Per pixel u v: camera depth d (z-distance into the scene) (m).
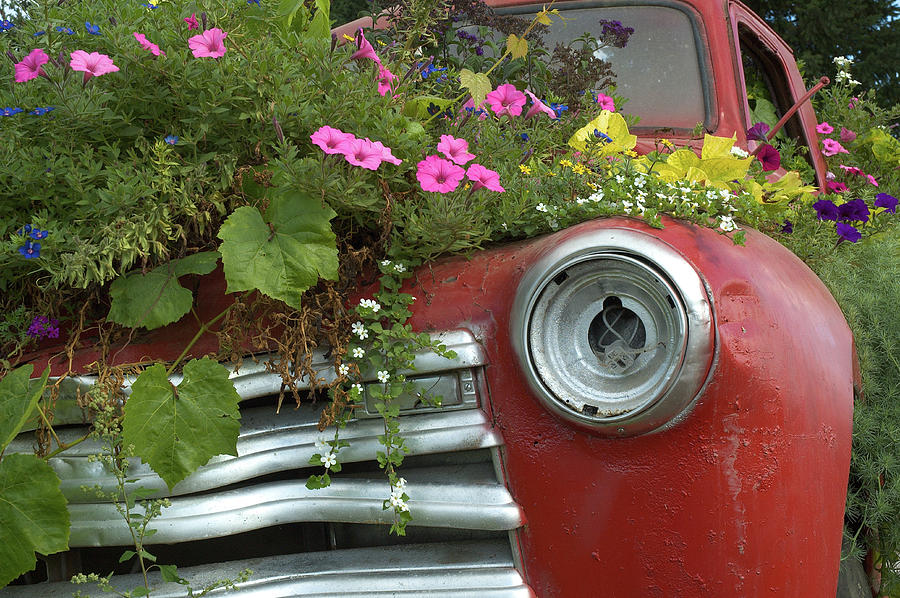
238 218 1.80
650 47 3.26
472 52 2.95
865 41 12.43
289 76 2.02
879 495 2.53
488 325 1.77
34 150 1.89
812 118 4.44
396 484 1.73
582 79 2.99
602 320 1.65
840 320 1.96
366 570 1.76
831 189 4.12
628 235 1.64
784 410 1.59
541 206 1.96
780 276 1.82
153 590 1.78
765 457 1.56
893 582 2.68
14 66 1.95
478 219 1.95
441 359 1.76
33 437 1.84
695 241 1.71
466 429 1.74
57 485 1.67
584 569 1.64
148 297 1.83
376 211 1.94
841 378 1.79
